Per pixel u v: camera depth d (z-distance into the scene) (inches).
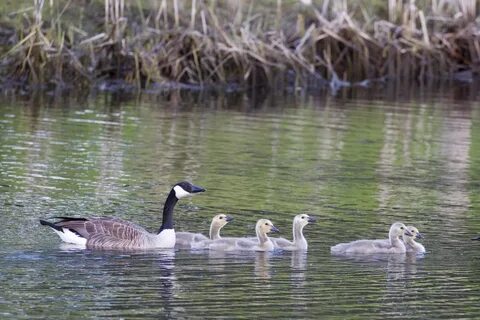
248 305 565.3
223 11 1434.5
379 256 671.8
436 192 863.1
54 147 976.3
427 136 1115.9
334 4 1485.0
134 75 1360.7
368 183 887.7
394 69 1525.6
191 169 909.2
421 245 685.3
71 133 1048.8
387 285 607.8
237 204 797.2
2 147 965.8
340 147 1039.0
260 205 796.6
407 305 573.3
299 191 847.1
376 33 1510.8
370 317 553.0
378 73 1515.7
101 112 1181.7
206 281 605.6
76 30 1336.1
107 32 1358.3
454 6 1576.0
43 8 1366.9
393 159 993.5
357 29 1478.8
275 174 905.5
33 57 1315.2
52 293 572.7
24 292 572.4
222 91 1386.6
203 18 1376.7
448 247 697.6
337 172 925.2
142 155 959.6
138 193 815.7
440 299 584.7
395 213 786.8
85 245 665.0
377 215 779.4
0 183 824.3
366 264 651.5
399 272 634.2
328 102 1331.2
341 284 608.7
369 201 823.7
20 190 805.2
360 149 1034.1
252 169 921.5
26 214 733.9
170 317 542.6
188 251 670.5
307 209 789.9
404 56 1530.5
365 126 1162.6
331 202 815.1
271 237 699.4
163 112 1203.9
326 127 1146.7
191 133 1079.6
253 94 1378.0
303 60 1432.1
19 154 938.7
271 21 1461.6
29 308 547.8
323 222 754.2
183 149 995.3
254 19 1451.8
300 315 552.1
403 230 679.1
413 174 930.7
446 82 1537.9
